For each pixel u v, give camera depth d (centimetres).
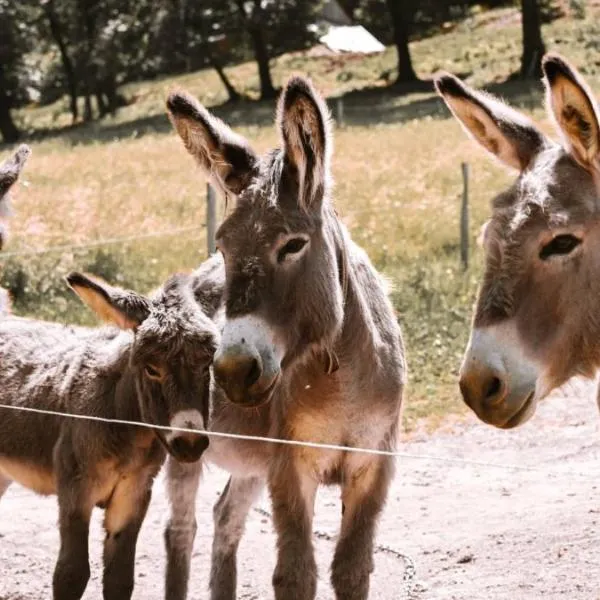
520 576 455
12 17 3869
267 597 474
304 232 375
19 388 462
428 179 1470
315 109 373
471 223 1232
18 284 1060
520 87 2608
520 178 344
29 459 456
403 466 609
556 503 534
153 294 433
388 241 1196
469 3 3831
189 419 409
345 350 398
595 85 2161
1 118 3612
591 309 337
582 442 628
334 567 409
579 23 3122
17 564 511
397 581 471
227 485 472
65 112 4138
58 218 1453
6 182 507
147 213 1455
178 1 3600
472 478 584
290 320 374
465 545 492
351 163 1645
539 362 336
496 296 336
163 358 411
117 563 439
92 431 432
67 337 470
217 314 441
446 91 359
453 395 723
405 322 846
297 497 403
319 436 403
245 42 3653
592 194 337
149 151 2081
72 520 434
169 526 453
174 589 450
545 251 335
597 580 443
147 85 4053
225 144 387
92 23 3831
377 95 2948
